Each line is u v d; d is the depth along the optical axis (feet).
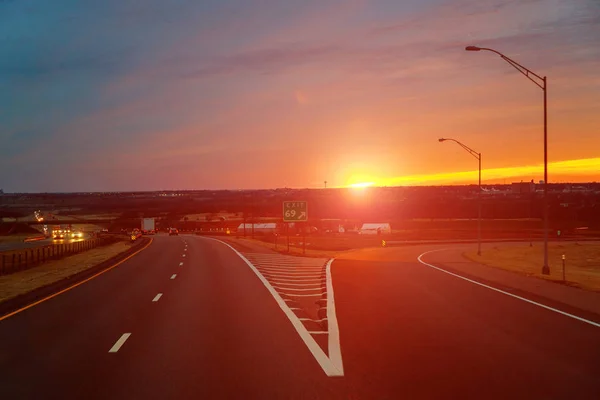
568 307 58.80
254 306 60.29
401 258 155.12
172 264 126.62
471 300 64.80
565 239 321.73
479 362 33.86
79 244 199.93
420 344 39.50
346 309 57.41
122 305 61.87
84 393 27.94
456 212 567.18
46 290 76.95
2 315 55.31
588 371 31.60
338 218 572.92
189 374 31.37
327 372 31.55
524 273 105.40
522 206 550.77
